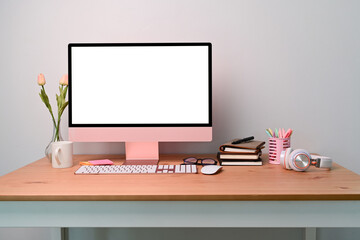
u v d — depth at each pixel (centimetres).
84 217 93
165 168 119
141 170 116
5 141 158
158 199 89
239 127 156
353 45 151
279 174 112
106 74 128
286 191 91
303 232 156
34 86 156
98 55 128
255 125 155
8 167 159
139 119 129
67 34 154
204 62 128
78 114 128
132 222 93
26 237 163
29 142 158
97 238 163
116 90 128
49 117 157
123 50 128
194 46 128
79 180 105
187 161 134
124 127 128
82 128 128
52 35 154
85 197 89
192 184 99
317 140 154
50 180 106
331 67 152
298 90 153
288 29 151
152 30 153
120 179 107
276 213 92
